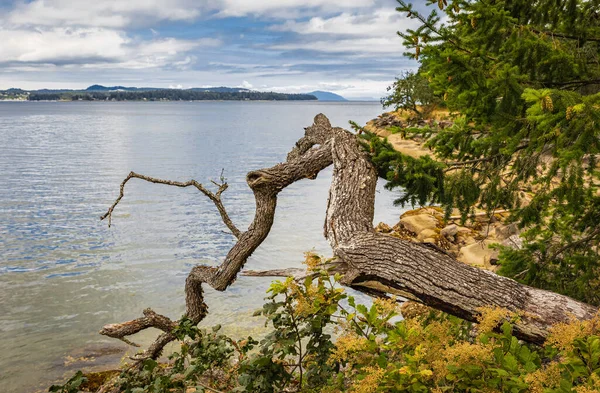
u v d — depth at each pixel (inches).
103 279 621.3
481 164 213.5
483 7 200.7
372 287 162.9
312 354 149.2
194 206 1104.8
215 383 180.4
